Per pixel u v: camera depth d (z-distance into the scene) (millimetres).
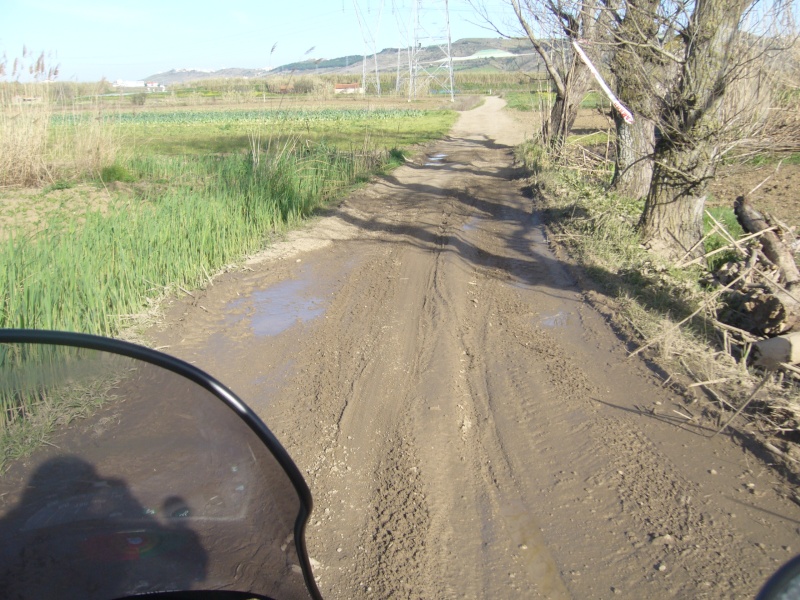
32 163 14758
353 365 5758
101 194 13609
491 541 3531
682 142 8859
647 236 9633
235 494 1980
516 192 16156
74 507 1912
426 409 4969
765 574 3223
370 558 3373
